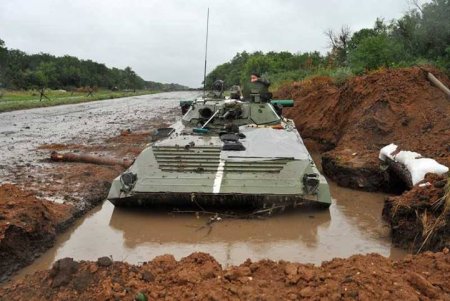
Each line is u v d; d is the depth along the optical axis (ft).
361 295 14.25
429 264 16.56
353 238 22.88
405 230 21.85
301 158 26.30
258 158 26.08
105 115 90.53
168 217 25.09
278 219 24.90
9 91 170.40
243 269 16.31
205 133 31.04
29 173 34.40
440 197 21.57
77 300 14.88
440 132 33.63
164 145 27.48
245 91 41.01
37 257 20.44
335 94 51.98
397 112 37.88
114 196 24.94
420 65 47.78
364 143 37.11
